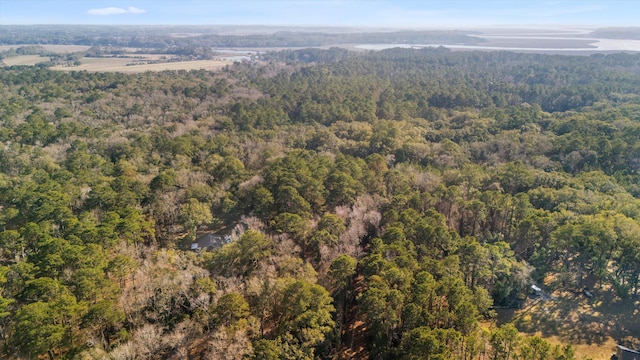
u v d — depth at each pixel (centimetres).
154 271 5650
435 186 8225
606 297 6172
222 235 7750
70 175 8862
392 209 7162
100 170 9612
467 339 4325
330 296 5300
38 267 5466
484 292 5275
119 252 6119
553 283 6475
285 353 4228
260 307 5022
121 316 4666
